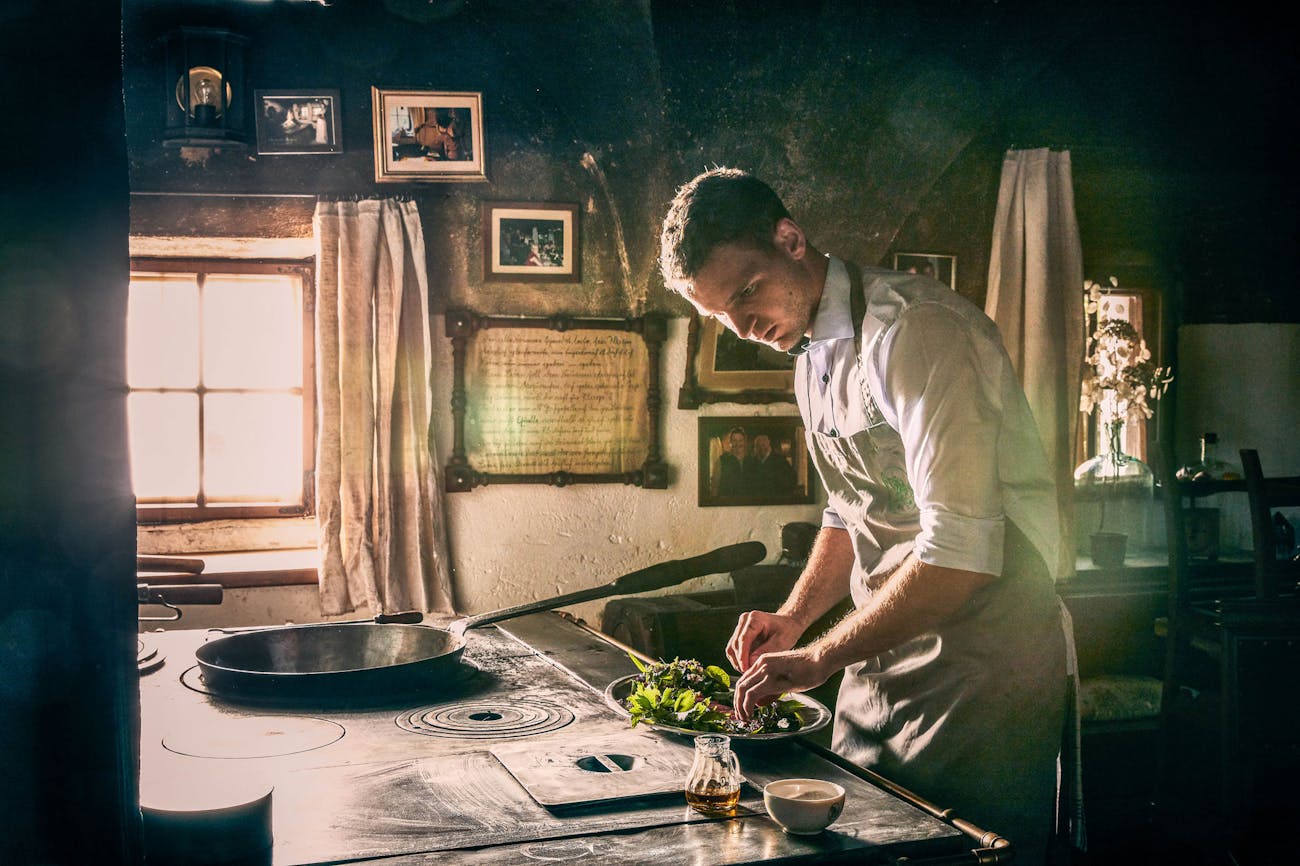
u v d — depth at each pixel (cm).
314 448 354
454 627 215
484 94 339
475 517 347
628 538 362
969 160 389
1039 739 166
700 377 366
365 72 330
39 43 82
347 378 326
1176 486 332
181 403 346
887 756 173
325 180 330
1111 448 397
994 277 388
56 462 84
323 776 136
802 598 193
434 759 143
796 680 150
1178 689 333
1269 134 415
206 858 108
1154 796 336
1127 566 375
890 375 156
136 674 89
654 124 350
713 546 371
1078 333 389
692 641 320
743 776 139
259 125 323
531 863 109
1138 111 404
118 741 87
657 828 119
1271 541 309
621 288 358
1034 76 389
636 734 155
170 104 312
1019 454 161
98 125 84
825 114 365
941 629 167
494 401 347
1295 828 316
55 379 84
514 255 346
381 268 329
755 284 158
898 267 386
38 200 83
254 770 138
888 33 362
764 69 352
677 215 158
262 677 173
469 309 343
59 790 86
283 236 329
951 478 149
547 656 207
